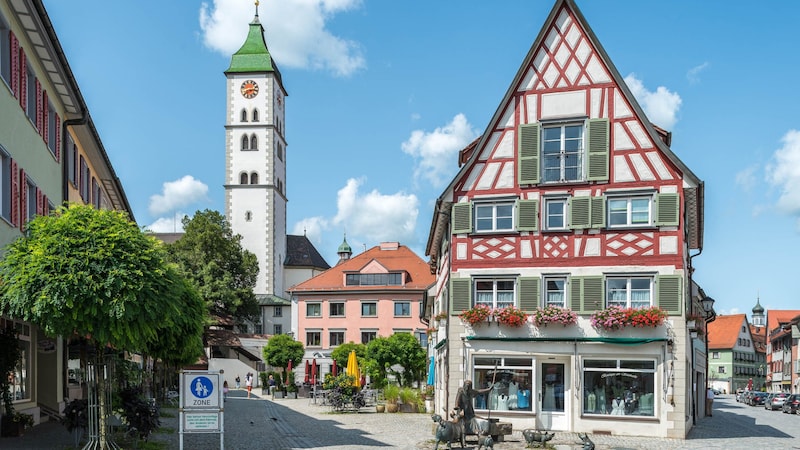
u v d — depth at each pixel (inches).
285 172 3964.1
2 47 698.8
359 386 1478.8
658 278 994.7
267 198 3629.4
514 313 1017.5
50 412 941.8
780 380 3713.1
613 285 1016.2
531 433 806.5
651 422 980.6
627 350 993.5
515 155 1058.7
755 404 2588.6
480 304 1047.0
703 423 1311.5
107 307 563.5
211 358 2709.2
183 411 653.9
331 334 2844.5
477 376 1035.9
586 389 1005.2
